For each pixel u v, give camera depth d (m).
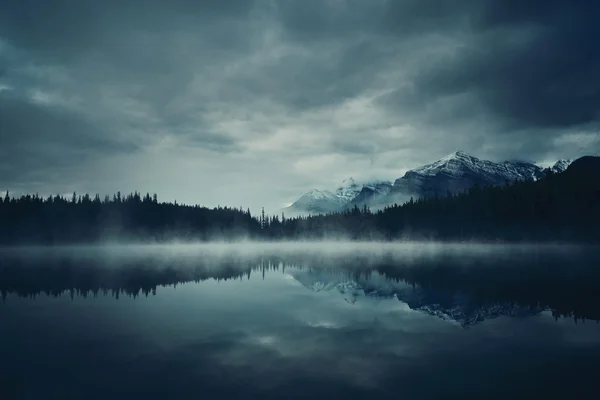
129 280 57.50
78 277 61.03
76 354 22.44
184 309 35.59
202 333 27.02
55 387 17.56
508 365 20.02
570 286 46.25
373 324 29.36
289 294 44.00
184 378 18.59
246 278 60.31
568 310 33.34
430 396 16.34
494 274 59.59
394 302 38.41
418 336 25.80
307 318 31.64
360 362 20.70
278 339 25.33
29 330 28.12
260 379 18.41
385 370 19.45
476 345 23.56
